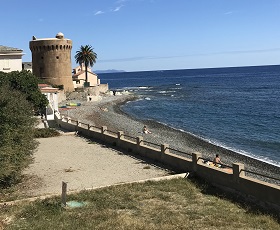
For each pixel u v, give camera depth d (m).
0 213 15.03
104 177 21.48
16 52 66.06
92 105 76.88
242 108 74.69
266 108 73.75
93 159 26.20
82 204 16.33
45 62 84.94
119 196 17.41
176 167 22.67
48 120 47.84
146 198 17.20
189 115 66.06
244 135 45.75
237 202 16.83
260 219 14.46
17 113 20.53
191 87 145.38
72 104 73.94
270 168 29.55
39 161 26.03
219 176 18.78
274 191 15.43
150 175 21.52
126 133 44.62
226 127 52.34
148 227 13.31
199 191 18.45
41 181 21.02
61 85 85.25
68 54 87.50
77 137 35.72
